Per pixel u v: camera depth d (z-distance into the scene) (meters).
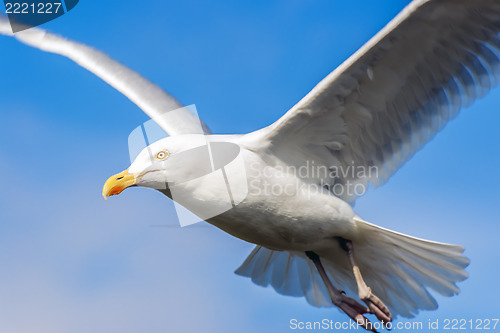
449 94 9.78
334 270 11.30
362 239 10.45
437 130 9.98
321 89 9.38
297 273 11.83
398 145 10.24
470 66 9.54
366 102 9.75
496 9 8.86
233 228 10.23
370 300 10.31
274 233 10.23
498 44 9.30
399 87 9.66
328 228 10.22
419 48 9.24
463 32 9.16
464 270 10.38
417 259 10.51
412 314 10.86
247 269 11.98
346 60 9.19
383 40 9.00
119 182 9.82
